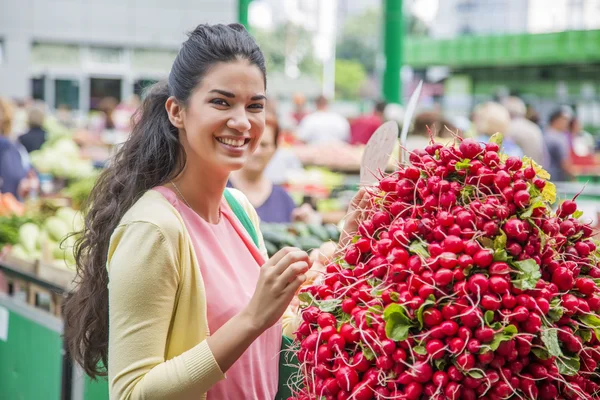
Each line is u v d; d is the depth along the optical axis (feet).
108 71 60.34
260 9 37.81
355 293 4.88
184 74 5.50
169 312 5.14
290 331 6.44
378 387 4.54
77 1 58.75
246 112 5.49
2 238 13.84
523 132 24.50
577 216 5.30
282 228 11.78
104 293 5.91
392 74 33.55
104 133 36.35
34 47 58.44
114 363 5.03
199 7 61.26
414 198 4.89
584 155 32.83
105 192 5.89
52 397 8.91
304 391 5.11
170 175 5.78
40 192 20.57
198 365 4.91
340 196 20.44
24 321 9.78
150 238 5.11
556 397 4.61
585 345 4.76
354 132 29.78
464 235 4.57
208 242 5.65
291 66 97.19
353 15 112.37
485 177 4.73
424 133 16.78
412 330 4.50
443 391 4.36
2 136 20.39
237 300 5.53
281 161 20.40
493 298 4.34
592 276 5.06
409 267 4.60
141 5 60.29
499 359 4.34
